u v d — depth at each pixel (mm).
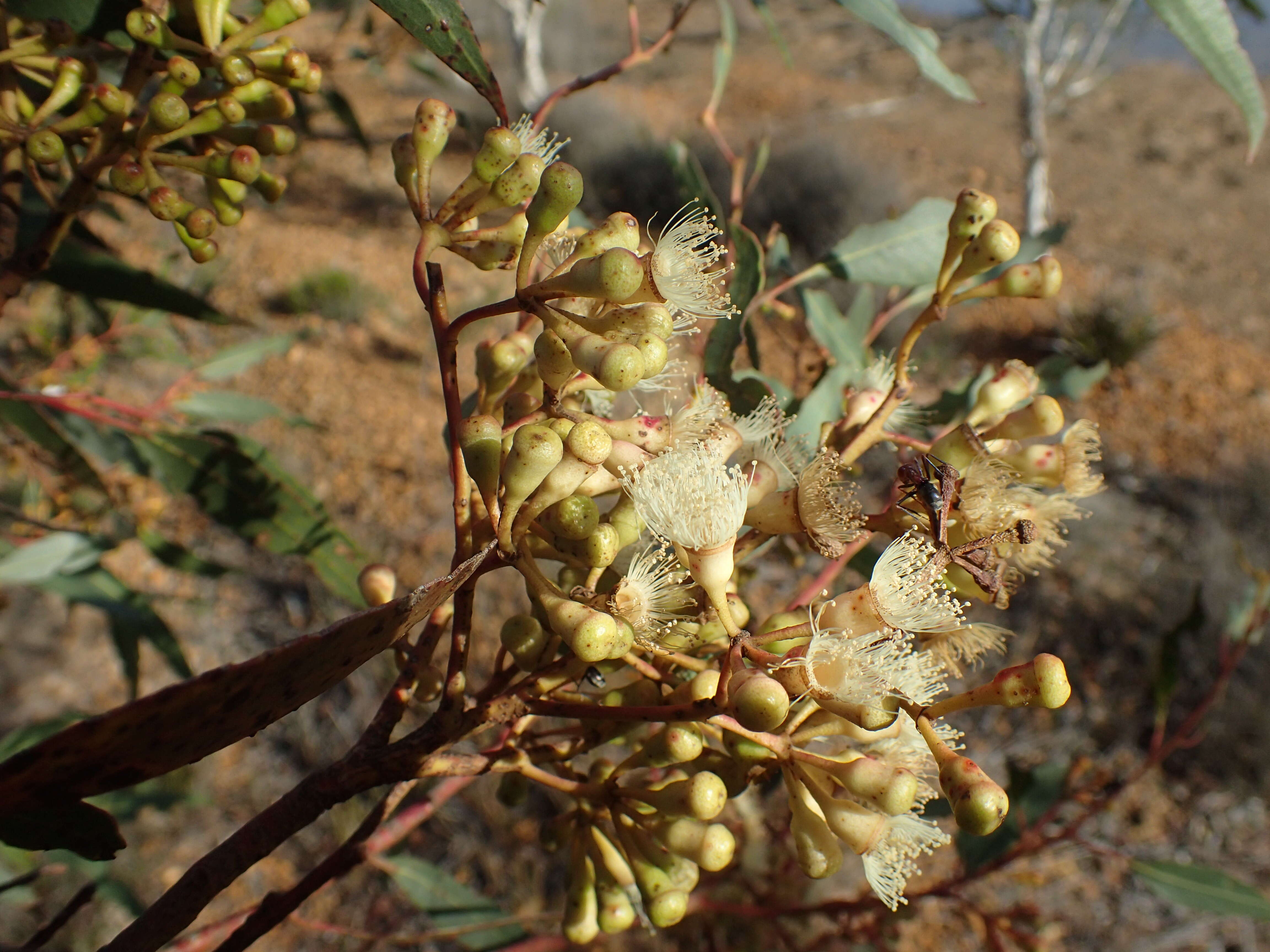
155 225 990
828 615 118
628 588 117
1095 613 795
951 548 123
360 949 540
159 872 569
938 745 109
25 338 506
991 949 271
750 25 2695
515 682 130
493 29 1825
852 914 273
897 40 163
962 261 131
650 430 125
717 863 127
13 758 83
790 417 177
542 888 591
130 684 262
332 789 115
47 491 367
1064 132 2102
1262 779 685
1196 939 592
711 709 110
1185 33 125
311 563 234
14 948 153
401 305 1248
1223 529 880
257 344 325
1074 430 145
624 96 1985
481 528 119
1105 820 642
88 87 144
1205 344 1287
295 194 1471
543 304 110
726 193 1453
